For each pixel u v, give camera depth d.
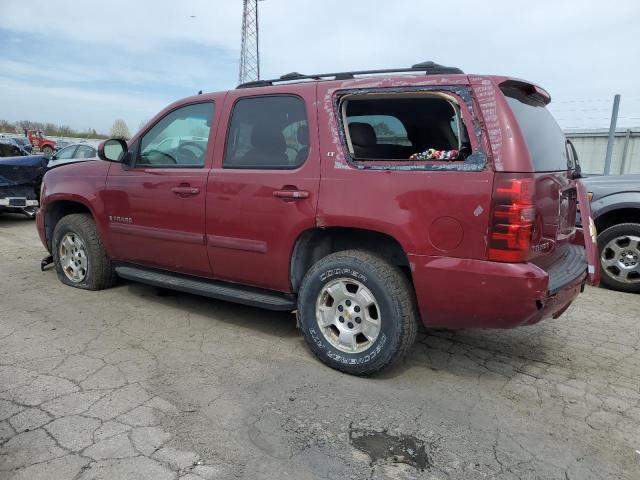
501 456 2.54
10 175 9.23
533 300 2.77
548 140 3.37
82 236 4.93
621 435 2.77
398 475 2.37
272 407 2.94
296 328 4.23
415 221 3.00
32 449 2.46
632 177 5.76
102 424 2.69
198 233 3.96
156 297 4.96
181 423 2.73
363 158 3.29
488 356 3.79
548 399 3.15
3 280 5.44
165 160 4.25
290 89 3.55
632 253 5.45
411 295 3.24
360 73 3.46
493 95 2.86
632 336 4.25
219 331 4.12
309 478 2.33
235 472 2.35
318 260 3.68
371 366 3.24
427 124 3.47
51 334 3.95
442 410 2.97
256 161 3.68
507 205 2.76
